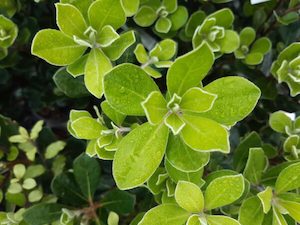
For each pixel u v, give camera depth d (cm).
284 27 27
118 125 20
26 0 27
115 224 23
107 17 19
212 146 16
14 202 24
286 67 23
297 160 21
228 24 24
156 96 16
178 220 18
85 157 23
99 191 26
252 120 27
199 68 17
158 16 24
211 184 18
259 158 21
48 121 31
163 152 17
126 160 17
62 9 18
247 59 25
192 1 27
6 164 25
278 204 19
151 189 20
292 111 26
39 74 28
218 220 18
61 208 23
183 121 17
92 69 19
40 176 26
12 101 30
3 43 24
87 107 27
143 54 21
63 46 19
